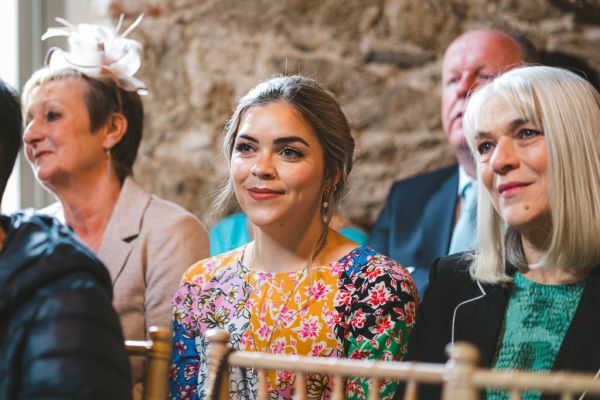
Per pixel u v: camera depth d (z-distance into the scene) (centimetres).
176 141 471
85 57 313
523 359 214
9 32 468
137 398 276
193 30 475
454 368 157
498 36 374
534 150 215
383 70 467
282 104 251
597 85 389
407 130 464
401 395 224
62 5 474
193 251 297
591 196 212
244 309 249
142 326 293
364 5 470
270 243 253
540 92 216
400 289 243
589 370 203
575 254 212
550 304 217
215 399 189
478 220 230
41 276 169
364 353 237
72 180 308
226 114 470
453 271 234
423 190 371
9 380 166
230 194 275
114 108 312
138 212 303
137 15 475
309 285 247
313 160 249
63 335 164
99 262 177
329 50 470
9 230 177
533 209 215
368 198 462
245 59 472
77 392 162
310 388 237
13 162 192
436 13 465
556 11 458
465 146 358
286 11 473
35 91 311
